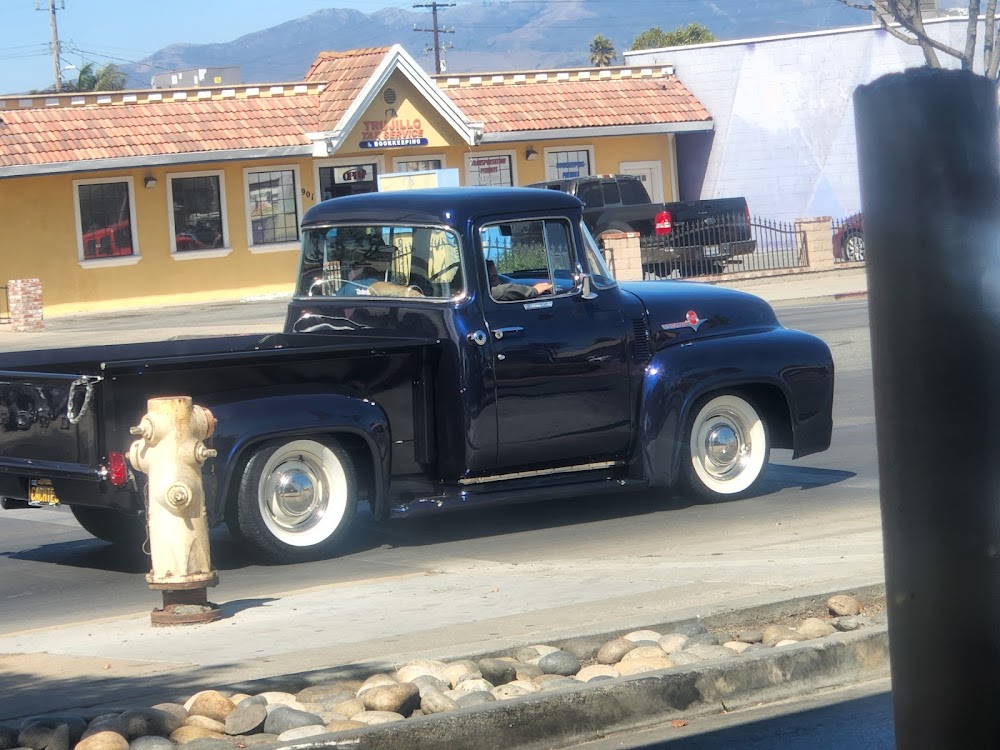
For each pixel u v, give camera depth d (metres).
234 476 8.55
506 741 5.28
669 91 40.38
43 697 5.72
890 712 5.63
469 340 9.22
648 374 9.80
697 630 6.42
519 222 9.49
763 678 5.89
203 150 33.25
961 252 3.58
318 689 5.68
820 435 10.39
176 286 34.28
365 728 5.09
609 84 39.75
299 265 10.29
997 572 3.71
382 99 35.75
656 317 9.93
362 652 6.26
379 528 9.88
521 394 9.38
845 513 9.49
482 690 5.61
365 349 8.91
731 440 10.20
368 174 36.44
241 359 8.48
